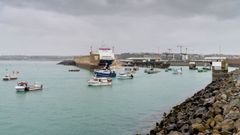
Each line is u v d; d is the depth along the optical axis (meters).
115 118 46.25
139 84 107.12
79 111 52.81
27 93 82.06
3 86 103.12
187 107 39.69
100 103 62.03
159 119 44.72
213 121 24.19
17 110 54.72
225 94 36.81
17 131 39.28
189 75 162.25
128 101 64.62
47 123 43.53
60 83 111.81
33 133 38.28
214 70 97.06
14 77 132.00
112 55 183.38
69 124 42.69
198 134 22.03
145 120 44.38
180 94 76.88
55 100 67.75
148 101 64.38
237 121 21.95
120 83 110.94
